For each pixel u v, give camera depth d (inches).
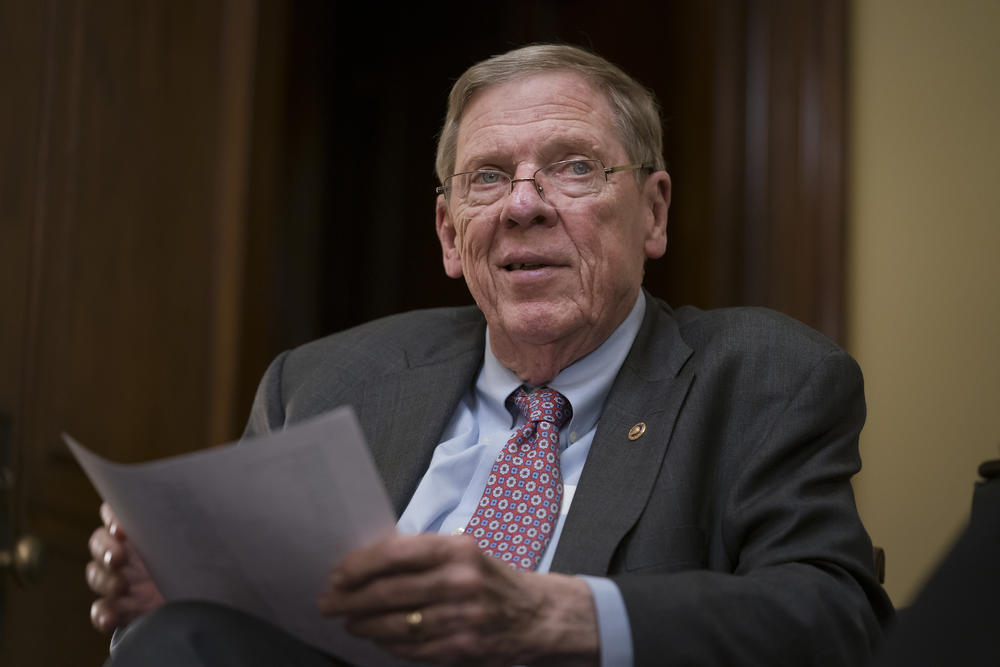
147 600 58.9
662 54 149.3
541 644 47.6
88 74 134.3
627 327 72.4
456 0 192.2
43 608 123.3
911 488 116.0
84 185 132.8
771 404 63.4
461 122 74.4
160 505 45.7
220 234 143.5
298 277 172.9
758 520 59.1
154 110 139.5
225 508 44.4
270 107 150.4
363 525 43.9
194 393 140.7
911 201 118.9
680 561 59.1
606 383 70.4
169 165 140.4
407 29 199.9
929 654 28.4
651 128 74.6
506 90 71.7
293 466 42.5
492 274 70.9
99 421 131.2
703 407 64.1
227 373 142.3
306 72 172.4
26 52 131.8
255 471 42.8
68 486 128.0
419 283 195.6
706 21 132.6
